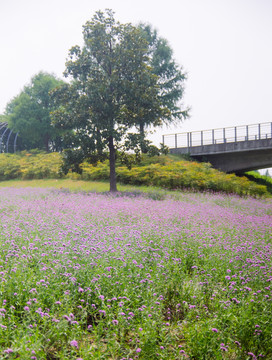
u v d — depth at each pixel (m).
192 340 3.81
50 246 6.36
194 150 36.72
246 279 5.55
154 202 16.72
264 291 5.04
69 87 23.17
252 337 4.00
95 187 25.52
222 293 5.18
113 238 7.67
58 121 22.81
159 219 11.02
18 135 52.34
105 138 22.53
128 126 23.08
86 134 22.67
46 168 32.53
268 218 13.61
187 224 10.51
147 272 5.65
